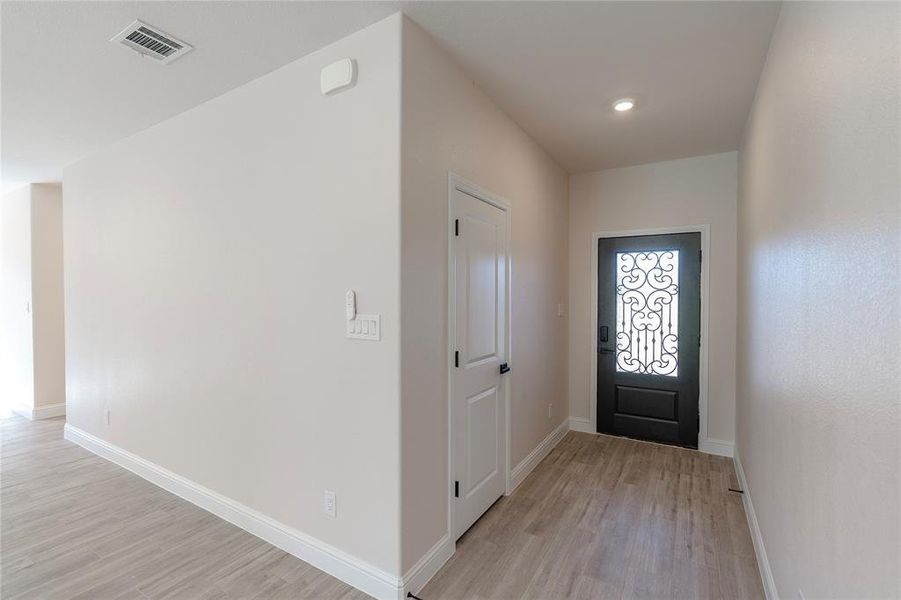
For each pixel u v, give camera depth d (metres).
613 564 2.09
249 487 2.39
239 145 2.40
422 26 1.88
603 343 4.06
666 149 3.45
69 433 3.86
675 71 2.26
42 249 4.59
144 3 1.70
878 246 0.83
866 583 0.89
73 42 1.96
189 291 2.69
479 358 2.49
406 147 1.82
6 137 3.12
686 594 1.88
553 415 3.75
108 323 3.35
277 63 2.16
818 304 1.23
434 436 2.04
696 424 3.66
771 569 1.85
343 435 1.97
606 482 3.01
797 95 1.48
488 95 2.53
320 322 2.05
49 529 2.41
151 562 2.11
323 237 2.04
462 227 2.29
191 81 2.34
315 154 2.06
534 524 2.45
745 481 2.74
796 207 1.49
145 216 2.99
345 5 1.73
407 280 1.84
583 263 4.14
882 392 0.82
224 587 1.93
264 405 2.30
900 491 0.74
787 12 1.64
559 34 1.94
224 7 1.72
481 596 1.86
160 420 2.93
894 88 0.76
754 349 2.45
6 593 1.90
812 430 1.28
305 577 1.99
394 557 1.82
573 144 3.33
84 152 3.43
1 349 5.09
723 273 3.55
